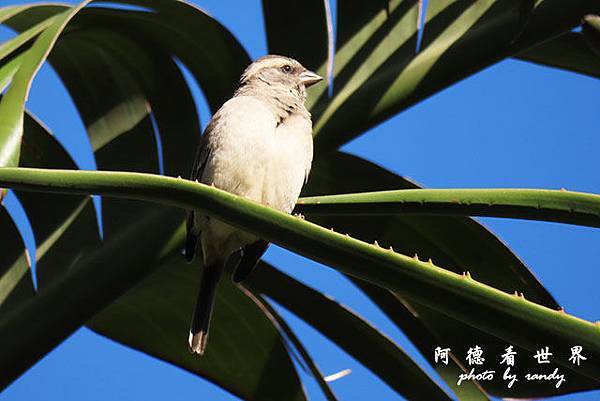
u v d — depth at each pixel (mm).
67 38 6531
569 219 3871
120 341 6820
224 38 6641
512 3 6242
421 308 6559
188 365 6832
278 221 3893
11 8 6102
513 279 6508
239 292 6496
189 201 3918
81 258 5812
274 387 6723
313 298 6480
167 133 6742
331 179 6762
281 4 6816
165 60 6770
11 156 4301
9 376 5523
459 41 6250
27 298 5680
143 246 5832
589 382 6180
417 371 6234
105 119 6754
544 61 6785
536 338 3711
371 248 3812
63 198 5902
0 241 5828
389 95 6250
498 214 3988
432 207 4094
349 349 6406
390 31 6469
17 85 4559
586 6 6074
